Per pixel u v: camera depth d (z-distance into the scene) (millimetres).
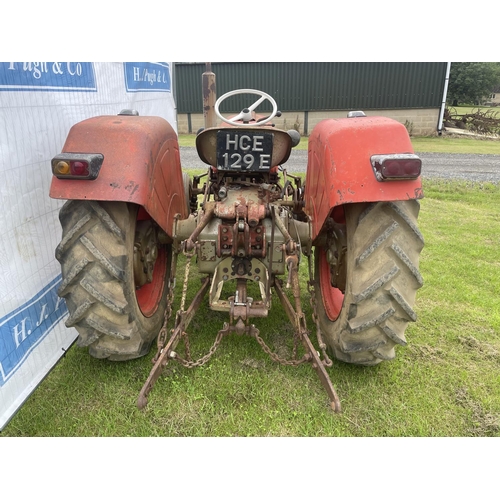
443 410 2271
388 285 2145
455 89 31094
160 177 2428
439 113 17391
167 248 3197
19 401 2307
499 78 31078
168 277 3088
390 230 2102
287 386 2400
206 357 2297
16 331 2393
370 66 16625
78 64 3211
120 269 2135
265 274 2652
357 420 2199
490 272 3994
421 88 16969
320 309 2848
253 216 2490
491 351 2766
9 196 2367
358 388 2400
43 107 2709
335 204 2078
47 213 2744
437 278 3822
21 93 2482
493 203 6859
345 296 2311
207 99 3746
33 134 2598
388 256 2148
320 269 2965
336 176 2098
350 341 2303
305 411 2236
